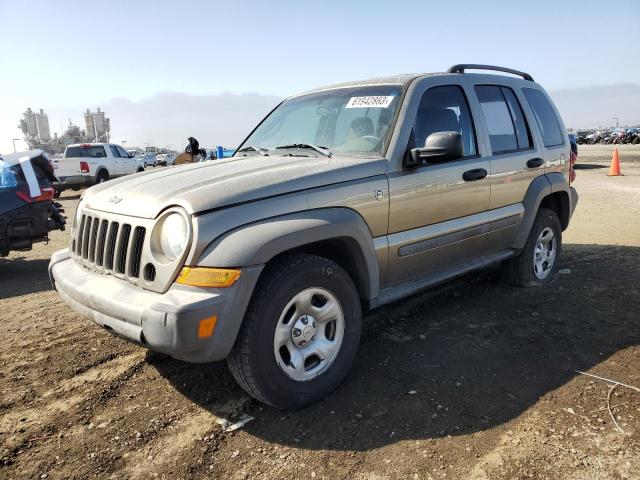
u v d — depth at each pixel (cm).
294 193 296
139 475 247
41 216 641
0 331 438
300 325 294
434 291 504
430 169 371
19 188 626
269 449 263
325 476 241
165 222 274
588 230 812
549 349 370
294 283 282
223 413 298
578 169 1991
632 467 239
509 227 455
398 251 352
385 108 375
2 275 666
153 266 273
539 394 308
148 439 275
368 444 264
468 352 369
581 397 302
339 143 380
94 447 269
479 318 434
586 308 450
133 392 326
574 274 556
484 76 457
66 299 323
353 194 320
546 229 512
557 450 253
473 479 235
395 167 347
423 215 368
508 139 461
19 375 353
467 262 428
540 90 537
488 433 269
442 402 302
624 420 277
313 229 289
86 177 1917
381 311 454
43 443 274
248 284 262
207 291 257
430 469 243
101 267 309
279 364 283
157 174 349
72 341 411
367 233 328
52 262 360
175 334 248
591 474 235
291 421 287
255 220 277
